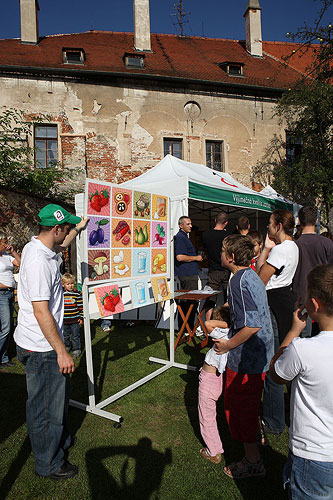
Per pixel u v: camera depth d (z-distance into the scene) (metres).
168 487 2.18
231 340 2.13
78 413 3.10
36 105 11.97
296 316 1.60
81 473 2.31
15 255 4.37
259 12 17.48
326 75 12.04
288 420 3.06
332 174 11.70
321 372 1.31
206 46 17.77
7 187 8.40
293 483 1.40
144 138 12.79
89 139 12.34
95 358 4.45
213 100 13.50
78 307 4.49
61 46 14.56
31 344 2.20
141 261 3.73
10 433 2.79
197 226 11.38
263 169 13.91
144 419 2.98
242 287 2.12
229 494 2.12
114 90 12.58
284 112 13.52
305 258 3.18
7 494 2.12
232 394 2.24
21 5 14.25
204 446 2.60
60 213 2.29
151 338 5.30
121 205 3.44
